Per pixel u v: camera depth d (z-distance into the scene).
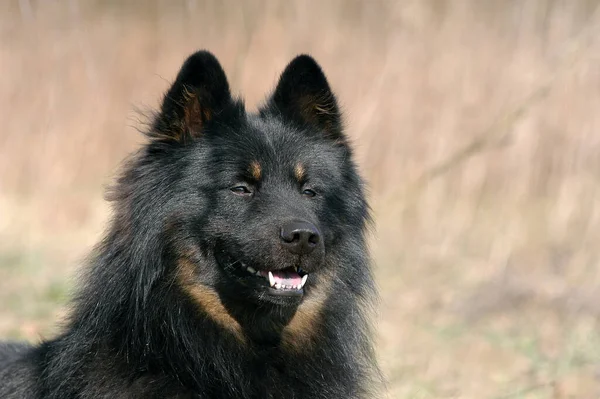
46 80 20.95
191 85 7.07
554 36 18.05
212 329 6.99
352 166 7.69
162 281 6.80
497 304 14.05
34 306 13.20
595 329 12.70
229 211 6.94
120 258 6.85
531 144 17.80
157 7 24.70
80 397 6.70
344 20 19.75
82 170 20.56
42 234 18.33
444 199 18.12
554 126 17.75
